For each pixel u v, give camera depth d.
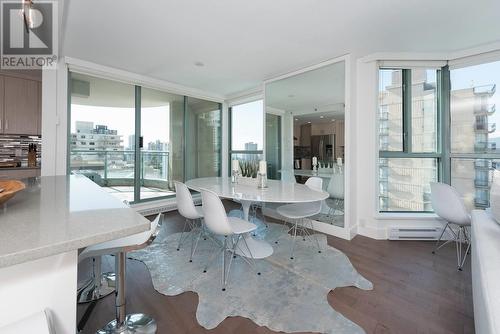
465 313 1.63
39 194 1.36
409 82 3.19
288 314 1.62
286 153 3.81
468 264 2.35
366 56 3.07
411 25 2.34
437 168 3.21
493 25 2.34
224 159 5.41
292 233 3.27
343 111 3.10
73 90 3.36
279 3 1.99
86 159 3.53
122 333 1.36
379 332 1.46
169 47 2.83
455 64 2.97
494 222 1.55
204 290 1.90
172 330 1.47
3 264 0.57
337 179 3.19
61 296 0.83
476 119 2.95
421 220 3.07
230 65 3.42
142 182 4.18
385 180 3.27
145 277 2.09
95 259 1.90
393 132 3.26
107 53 2.99
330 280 2.05
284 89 3.80
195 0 1.95
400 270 2.23
